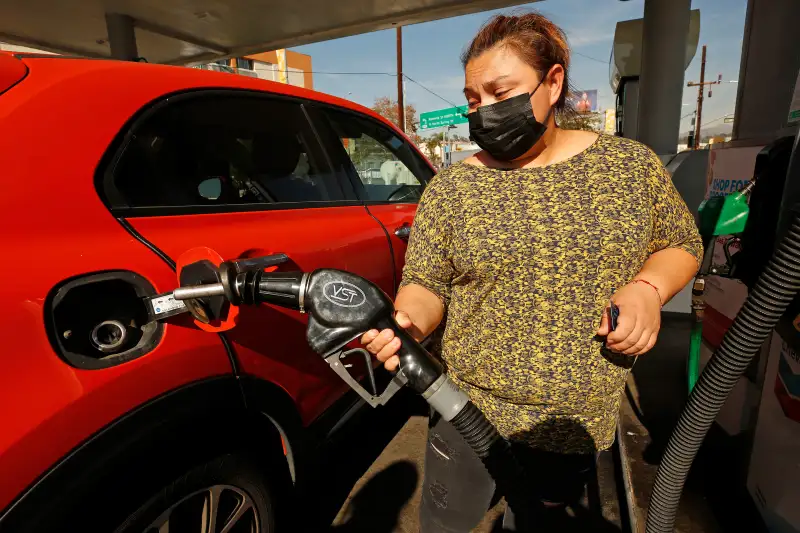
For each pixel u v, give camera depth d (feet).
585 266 3.30
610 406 3.84
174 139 4.65
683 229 3.51
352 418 6.57
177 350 3.84
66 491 3.15
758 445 5.69
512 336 3.52
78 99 3.87
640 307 3.04
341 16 24.43
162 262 3.92
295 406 5.24
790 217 4.24
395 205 8.00
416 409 9.61
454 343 3.88
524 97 3.34
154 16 24.13
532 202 3.36
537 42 3.30
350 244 6.10
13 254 3.18
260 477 4.77
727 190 7.61
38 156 3.49
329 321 2.79
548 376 3.51
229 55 30.76
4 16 23.41
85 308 3.45
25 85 3.67
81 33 27.20
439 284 3.88
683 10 14.73
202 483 4.10
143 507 3.64
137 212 4.04
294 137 6.36
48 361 3.15
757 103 8.78
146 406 3.59
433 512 4.34
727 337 3.30
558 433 3.79
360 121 8.02
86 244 3.56
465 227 3.48
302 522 6.68
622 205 3.28
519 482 3.12
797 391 4.80
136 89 4.36
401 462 7.93
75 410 3.22
